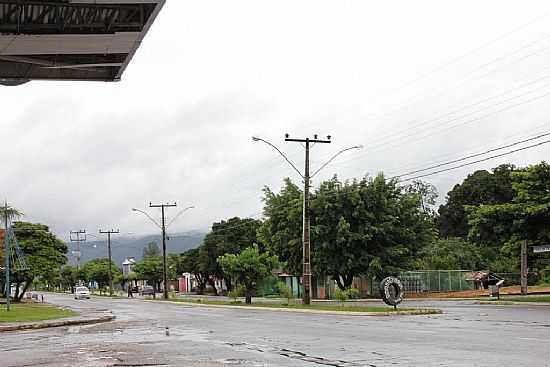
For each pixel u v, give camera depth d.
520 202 40.78
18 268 58.09
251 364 12.51
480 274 66.44
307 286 42.06
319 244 57.44
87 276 132.38
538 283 68.88
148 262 114.06
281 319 28.81
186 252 112.88
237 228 93.31
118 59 22.70
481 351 13.25
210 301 60.59
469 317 25.94
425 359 12.27
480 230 42.53
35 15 18.67
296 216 58.94
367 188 58.31
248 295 52.94
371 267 56.69
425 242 61.06
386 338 17.05
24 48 20.09
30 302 64.56
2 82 23.98
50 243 66.19
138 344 17.72
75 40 19.66
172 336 20.34
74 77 24.25
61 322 30.25
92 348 16.98
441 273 66.75
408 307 36.28
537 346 13.90
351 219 58.06
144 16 19.19
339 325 23.30
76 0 17.50
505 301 40.22
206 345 16.78
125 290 136.75
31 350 17.11
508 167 92.88
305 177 42.47
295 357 13.44
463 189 95.12
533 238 41.94
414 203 60.56
